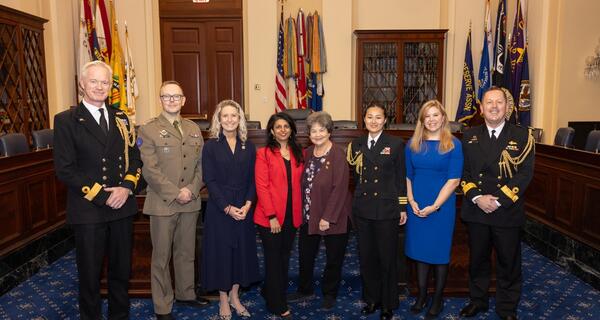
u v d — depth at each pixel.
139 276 3.15
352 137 4.83
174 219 2.70
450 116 7.41
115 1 7.00
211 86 7.76
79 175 2.31
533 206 4.39
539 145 4.27
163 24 7.63
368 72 7.51
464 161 2.70
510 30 6.44
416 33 7.37
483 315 2.86
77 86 6.09
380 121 2.66
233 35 7.68
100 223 2.40
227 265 2.74
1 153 3.79
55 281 3.56
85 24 6.02
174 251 2.88
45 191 3.96
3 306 3.11
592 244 3.43
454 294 3.12
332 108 7.59
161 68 7.65
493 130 2.64
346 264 3.86
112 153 2.41
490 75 6.75
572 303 3.11
